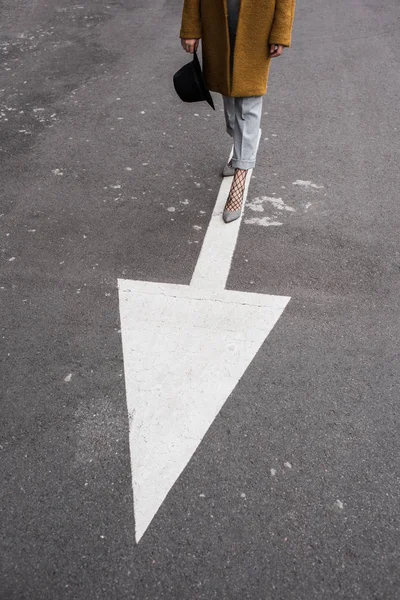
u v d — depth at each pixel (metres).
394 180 4.94
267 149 5.36
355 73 7.02
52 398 3.01
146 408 2.96
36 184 4.81
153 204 4.57
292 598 2.25
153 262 3.95
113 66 7.09
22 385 3.07
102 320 3.47
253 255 4.04
